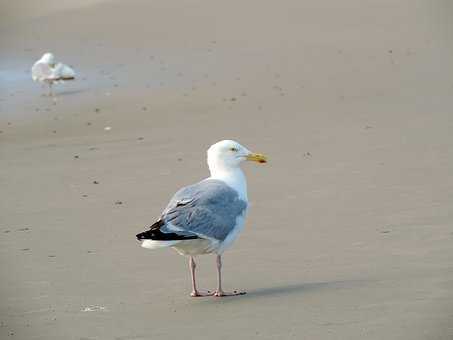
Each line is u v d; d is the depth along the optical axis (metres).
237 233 10.59
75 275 11.37
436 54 27.69
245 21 36.12
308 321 9.14
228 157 10.91
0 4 49.19
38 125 22.92
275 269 11.16
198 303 10.05
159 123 21.84
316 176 15.72
